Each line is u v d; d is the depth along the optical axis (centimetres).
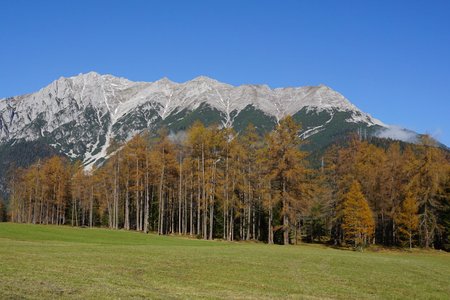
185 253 3409
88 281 1936
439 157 6806
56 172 9719
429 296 2272
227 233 6938
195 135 6241
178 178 7262
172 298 1708
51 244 3806
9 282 1753
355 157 6731
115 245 4031
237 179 6400
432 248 6969
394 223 7075
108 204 8744
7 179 11862
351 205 6247
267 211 6962
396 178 6844
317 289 2242
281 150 5828
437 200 6950
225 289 2053
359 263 3525
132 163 7219
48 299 1513
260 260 3247
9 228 5728
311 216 7612
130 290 1798
